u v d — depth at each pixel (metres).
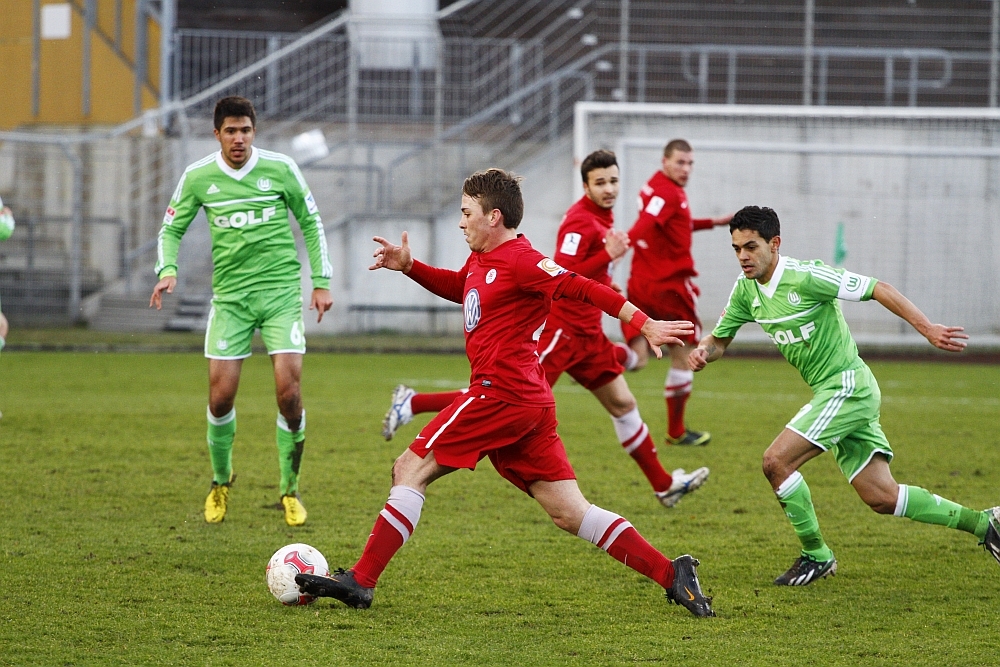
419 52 71.50
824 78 69.75
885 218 63.09
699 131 64.38
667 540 20.17
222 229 20.98
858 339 61.75
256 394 40.75
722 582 17.36
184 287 67.06
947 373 51.44
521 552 19.00
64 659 13.29
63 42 76.56
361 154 69.19
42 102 77.00
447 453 15.32
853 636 14.55
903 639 14.43
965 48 73.56
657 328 13.95
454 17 75.19
